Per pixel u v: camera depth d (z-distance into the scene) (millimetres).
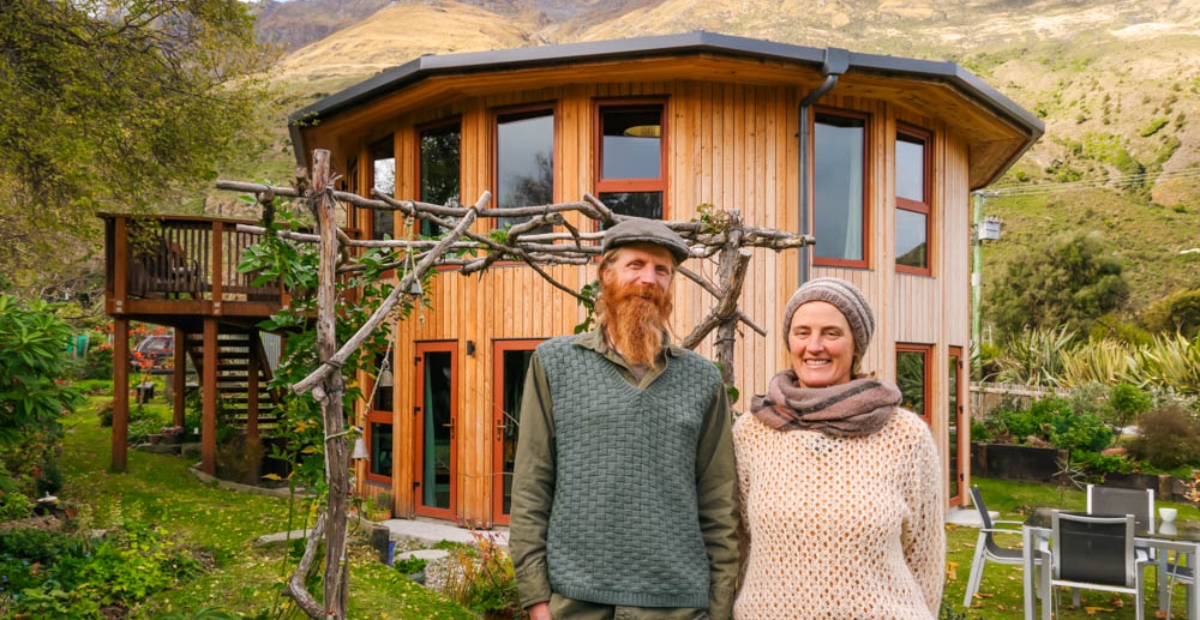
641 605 2189
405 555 7277
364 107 9812
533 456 2357
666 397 2346
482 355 9070
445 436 9500
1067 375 16719
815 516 2133
